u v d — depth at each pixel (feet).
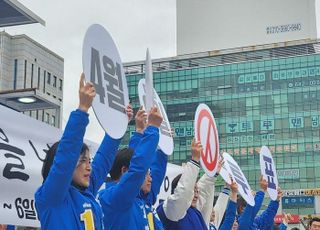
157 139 14.35
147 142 14.16
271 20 325.83
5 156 18.57
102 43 13.57
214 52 295.69
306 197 259.39
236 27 328.49
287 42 283.38
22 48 270.05
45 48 284.61
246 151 275.18
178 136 285.84
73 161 11.33
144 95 17.30
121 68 14.29
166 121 17.97
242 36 327.26
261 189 27.73
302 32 322.34
